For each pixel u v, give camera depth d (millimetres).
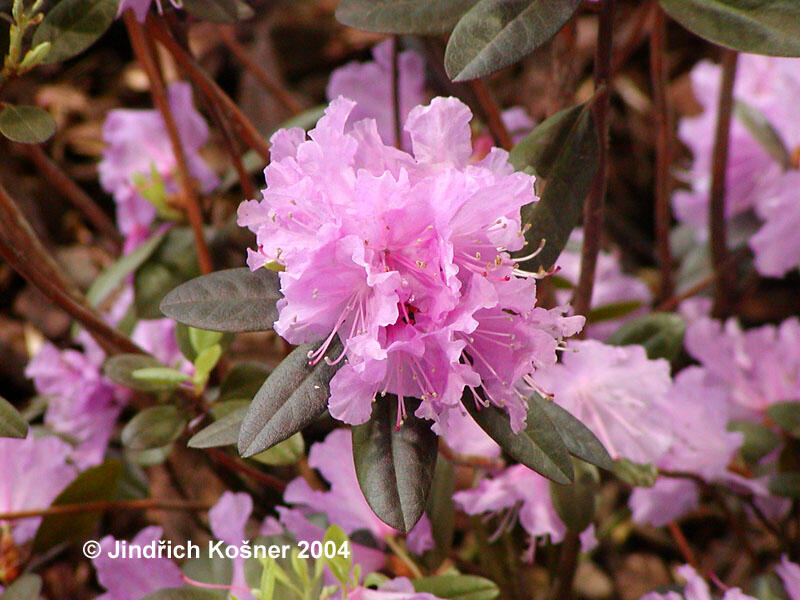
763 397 666
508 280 456
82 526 604
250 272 484
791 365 659
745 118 691
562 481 470
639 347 556
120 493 659
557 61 565
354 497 579
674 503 637
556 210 495
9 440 606
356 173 463
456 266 444
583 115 500
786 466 653
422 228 453
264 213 472
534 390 485
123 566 558
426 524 583
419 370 462
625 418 562
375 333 445
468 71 469
